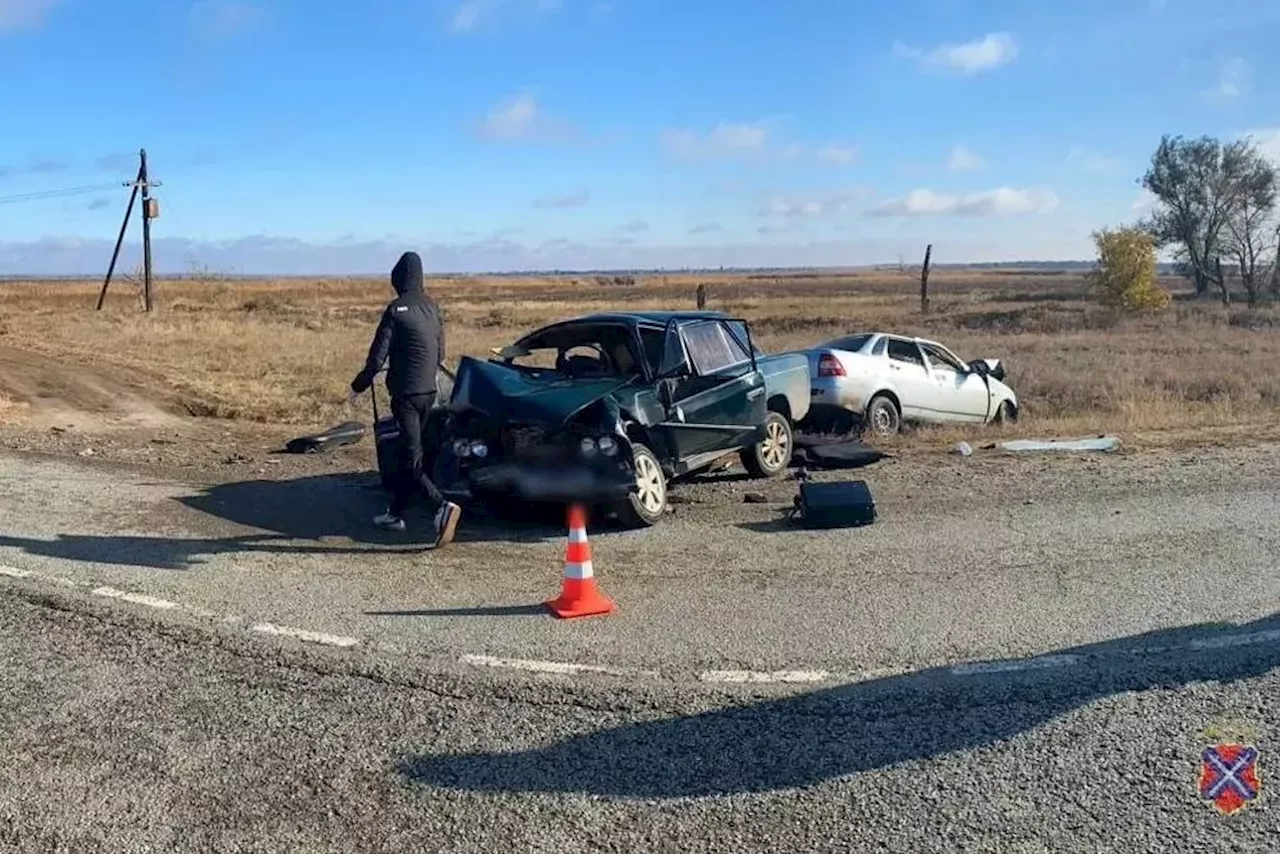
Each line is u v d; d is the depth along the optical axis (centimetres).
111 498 912
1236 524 808
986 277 15438
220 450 1223
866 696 482
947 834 367
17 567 689
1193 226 5672
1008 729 446
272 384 1930
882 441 1303
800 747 431
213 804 388
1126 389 1898
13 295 6750
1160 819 375
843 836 366
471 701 477
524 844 363
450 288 12069
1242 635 557
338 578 679
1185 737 437
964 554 733
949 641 555
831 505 812
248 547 757
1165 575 673
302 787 400
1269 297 5416
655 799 391
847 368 1359
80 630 568
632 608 616
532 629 577
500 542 786
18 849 359
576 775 409
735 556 736
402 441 783
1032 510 870
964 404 1535
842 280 15925
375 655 535
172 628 572
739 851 358
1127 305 4650
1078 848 358
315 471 1074
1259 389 1942
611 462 802
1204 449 1176
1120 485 968
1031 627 575
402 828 373
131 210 4238
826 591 648
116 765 417
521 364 979
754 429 999
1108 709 464
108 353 2275
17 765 417
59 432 1309
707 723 454
